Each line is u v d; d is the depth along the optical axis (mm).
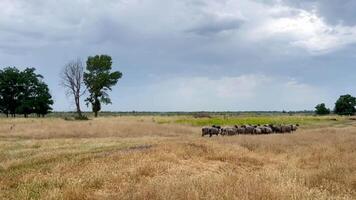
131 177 12797
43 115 108000
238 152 19875
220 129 38875
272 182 10734
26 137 35844
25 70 105188
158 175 13117
